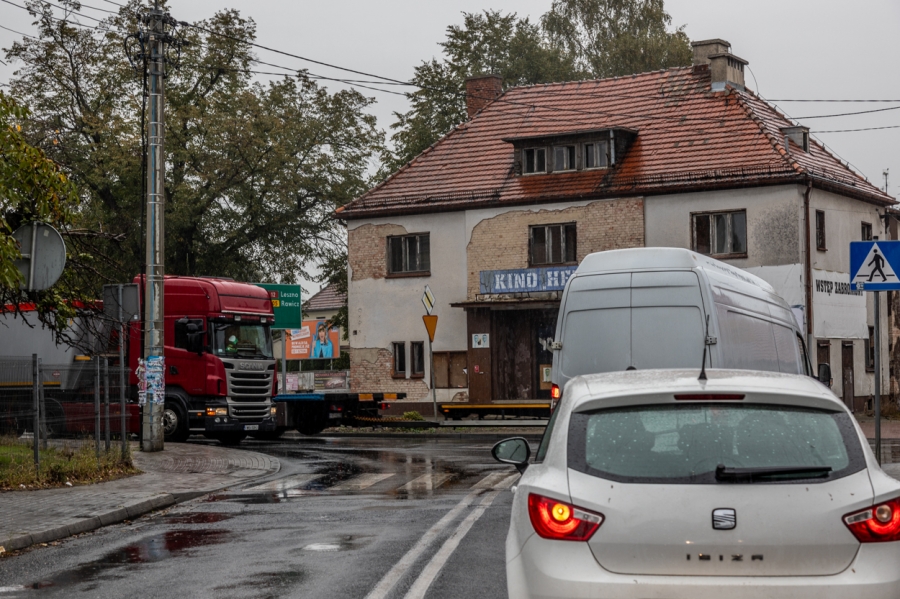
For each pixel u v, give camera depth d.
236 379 31.72
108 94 53.25
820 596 5.81
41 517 14.72
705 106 44.38
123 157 50.94
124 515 15.59
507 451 8.77
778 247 39.88
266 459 24.52
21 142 17.19
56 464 19.28
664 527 5.95
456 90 61.25
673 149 43.03
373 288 47.47
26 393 19.91
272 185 54.75
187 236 54.50
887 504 5.98
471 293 45.16
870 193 45.09
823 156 45.53
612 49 72.88
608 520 6.03
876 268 18.45
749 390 6.38
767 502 5.93
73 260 21.81
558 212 43.69
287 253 57.00
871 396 45.84
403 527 13.53
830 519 5.91
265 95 56.88
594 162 43.97
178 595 9.74
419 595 9.41
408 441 32.19
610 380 6.97
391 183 48.22
